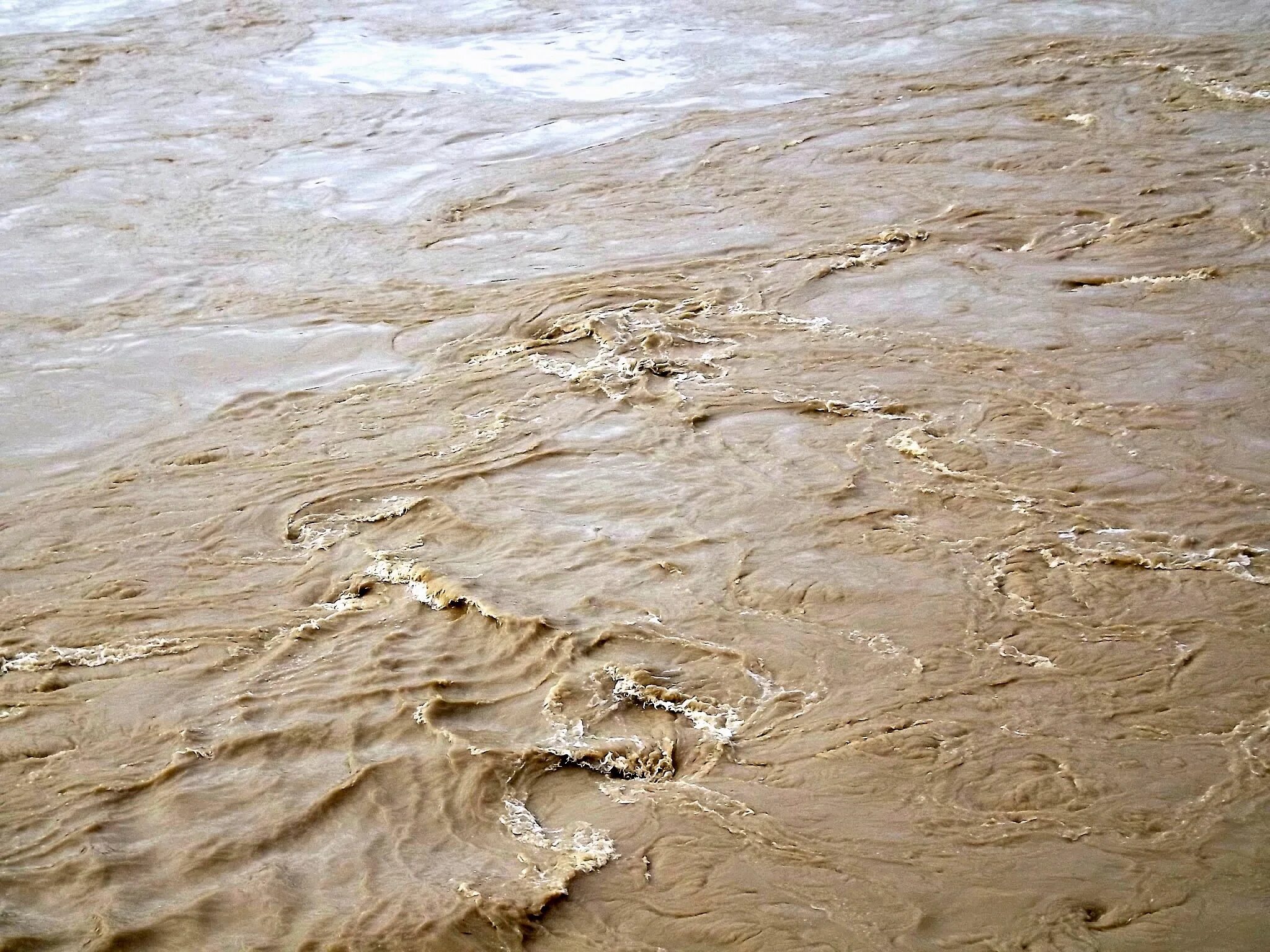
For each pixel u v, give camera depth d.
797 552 5.68
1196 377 6.98
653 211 10.04
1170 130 10.77
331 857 4.10
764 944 3.72
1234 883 3.83
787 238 9.34
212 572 5.78
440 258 9.45
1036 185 9.91
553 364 7.70
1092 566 5.44
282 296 8.91
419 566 5.65
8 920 3.84
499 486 6.39
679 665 4.98
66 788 4.43
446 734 4.61
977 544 5.66
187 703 4.86
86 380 7.80
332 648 5.18
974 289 8.29
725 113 12.21
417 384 7.58
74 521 6.26
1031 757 4.38
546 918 3.85
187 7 16.81
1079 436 6.50
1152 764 4.32
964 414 6.80
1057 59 12.77
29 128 12.65
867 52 13.67
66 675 5.08
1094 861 3.95
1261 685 4.66
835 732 4.57
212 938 3.78
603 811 4.28
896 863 3.98
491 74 13.82
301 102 13.16
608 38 14.85
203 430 7.16
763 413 6.96
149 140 12.20
